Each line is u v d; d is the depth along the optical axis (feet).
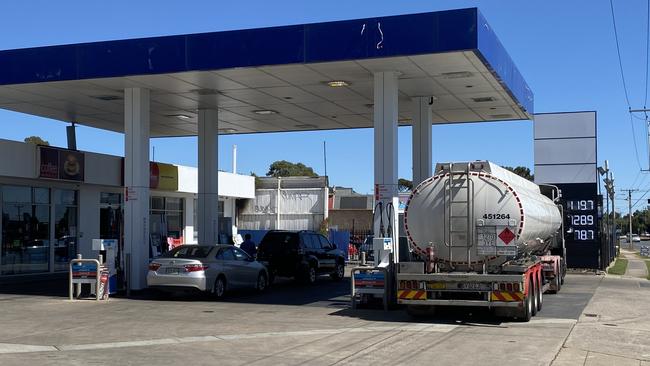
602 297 64.03
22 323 43.24
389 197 57.72
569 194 102.63
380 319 46.09
